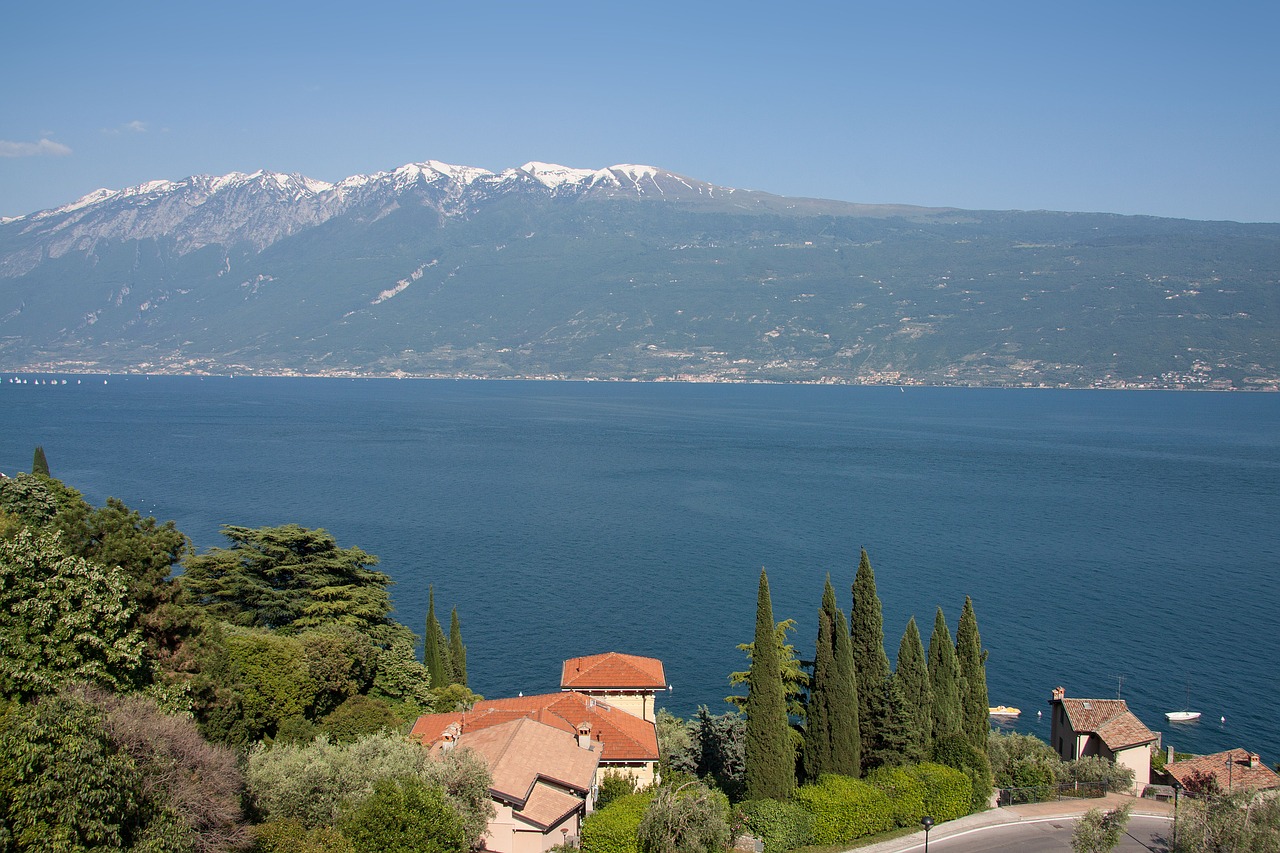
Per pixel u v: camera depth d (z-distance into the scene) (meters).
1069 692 108.94
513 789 57.81
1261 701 106.25
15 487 86.12
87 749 37.69
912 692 72.56
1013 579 157.38
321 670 74.25
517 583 152.12
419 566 162.75
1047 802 70.31
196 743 44.97
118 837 38.25
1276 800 59.03
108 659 48.09
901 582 154.50
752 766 63.31
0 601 46.59
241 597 89.00
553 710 73.06
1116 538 193.38
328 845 47.50
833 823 61.19
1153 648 123.12
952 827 64.12
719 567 164.00
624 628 129.00
